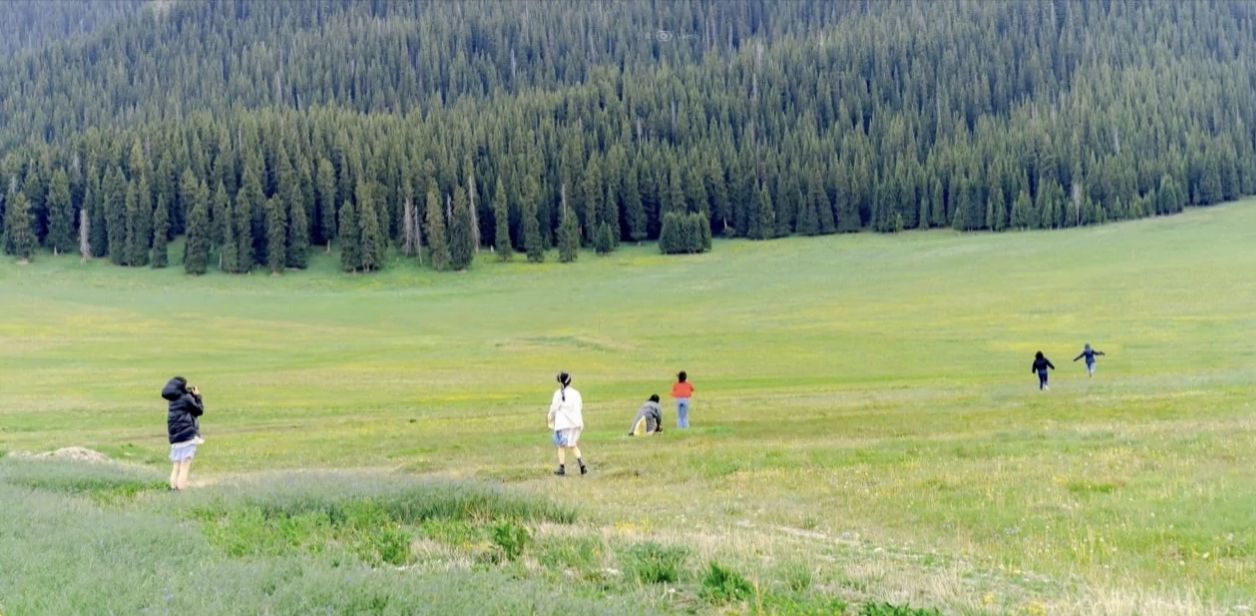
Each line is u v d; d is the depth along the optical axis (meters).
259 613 9.04
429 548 13.95
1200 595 12.02
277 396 52.97
